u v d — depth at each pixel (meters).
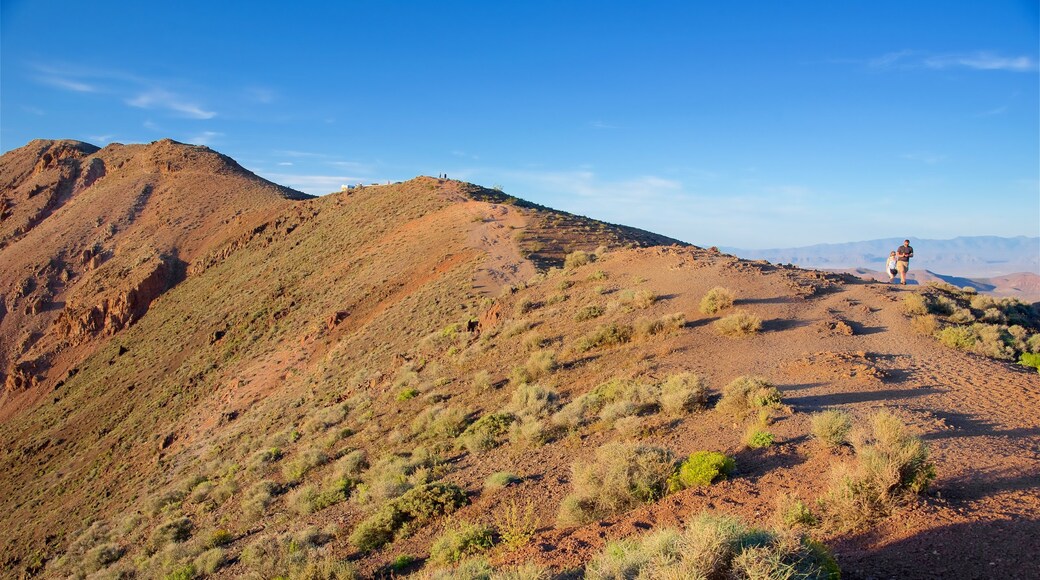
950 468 8.01
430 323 36.88
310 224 85.69
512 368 22.64
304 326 50.84
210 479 25.16
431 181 85.31
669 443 11.57
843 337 17.95
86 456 44.28
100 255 97.44
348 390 30.34
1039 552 5.37
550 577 6.71
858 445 8.54
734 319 19.64
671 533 5.75
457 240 56.09
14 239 112.38
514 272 45.47
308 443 23.53
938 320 19.03
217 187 117.12
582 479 9.68
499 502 11.38
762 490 8.30
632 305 25.05
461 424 18.30
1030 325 21.14
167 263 88.56
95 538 25.12
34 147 141.38
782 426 11.01
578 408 15.36
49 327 85.25
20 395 73.62
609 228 68.31
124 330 78.12
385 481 14.53
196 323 65.19
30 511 37.50
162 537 18.64
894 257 25.98
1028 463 7.96
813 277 26.11
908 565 5.57
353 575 10.12
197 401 45.47
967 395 12.16
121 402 53.59
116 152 139.00
